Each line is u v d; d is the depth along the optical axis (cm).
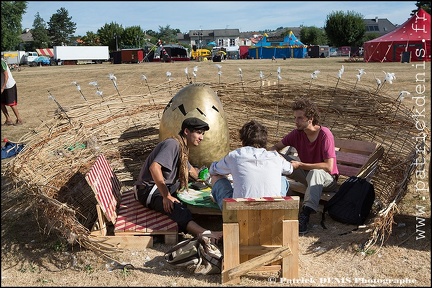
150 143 776
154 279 425
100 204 493
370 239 482
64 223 463
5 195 637
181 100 636
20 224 565
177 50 5272
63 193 577
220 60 4425
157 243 501
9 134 987
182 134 532
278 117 801
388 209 477
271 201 400
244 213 417
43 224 559
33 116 1219
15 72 3362
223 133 642
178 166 534
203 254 434
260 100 811
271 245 423
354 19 6688
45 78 2545
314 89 769
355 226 537
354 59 3784
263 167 451
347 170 630
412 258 455
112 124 749
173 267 447
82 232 467
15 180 529
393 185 595
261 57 6109
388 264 445
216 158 641
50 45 8894
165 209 508
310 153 577
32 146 609
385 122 692
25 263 468
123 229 498
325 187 558
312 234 521
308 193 533
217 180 504
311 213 538
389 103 695
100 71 2967
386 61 3053
